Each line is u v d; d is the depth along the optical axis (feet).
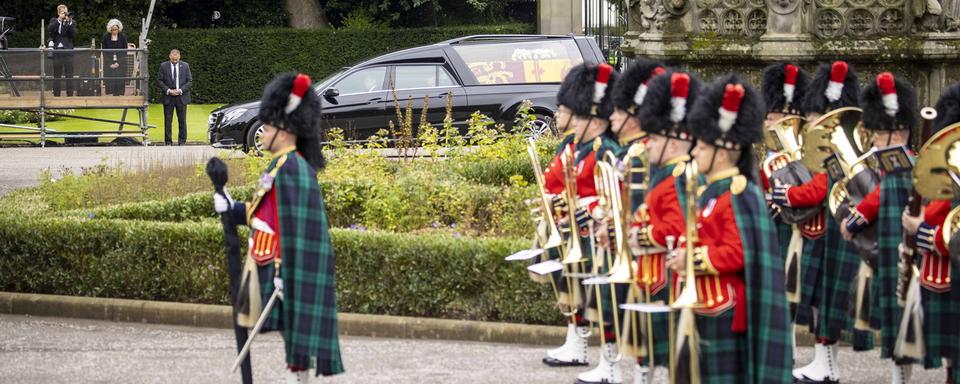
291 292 36.73
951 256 35.63
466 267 49.19
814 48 58.39
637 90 39.27
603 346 41.32
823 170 42.01
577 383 41.65
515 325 48.11
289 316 36.86
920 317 37.32
